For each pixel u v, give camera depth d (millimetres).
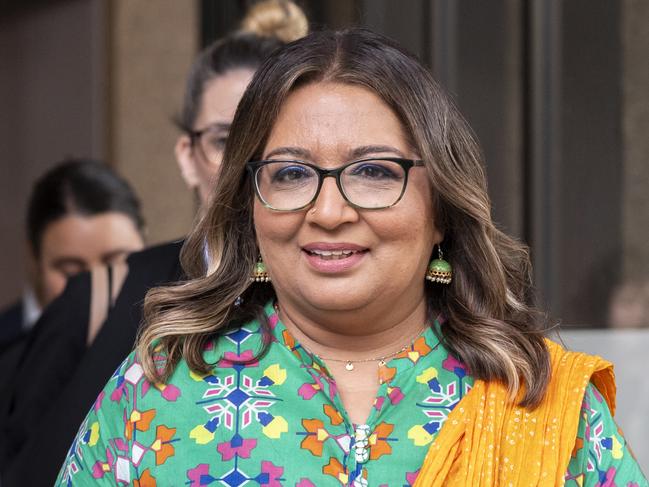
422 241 2865
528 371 2910
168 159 7031
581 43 6109
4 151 7117
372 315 2879
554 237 6074
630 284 6121
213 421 2873
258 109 2857
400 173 2787
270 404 2883
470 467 2797
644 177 6137
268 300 3070
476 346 2941
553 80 6078
